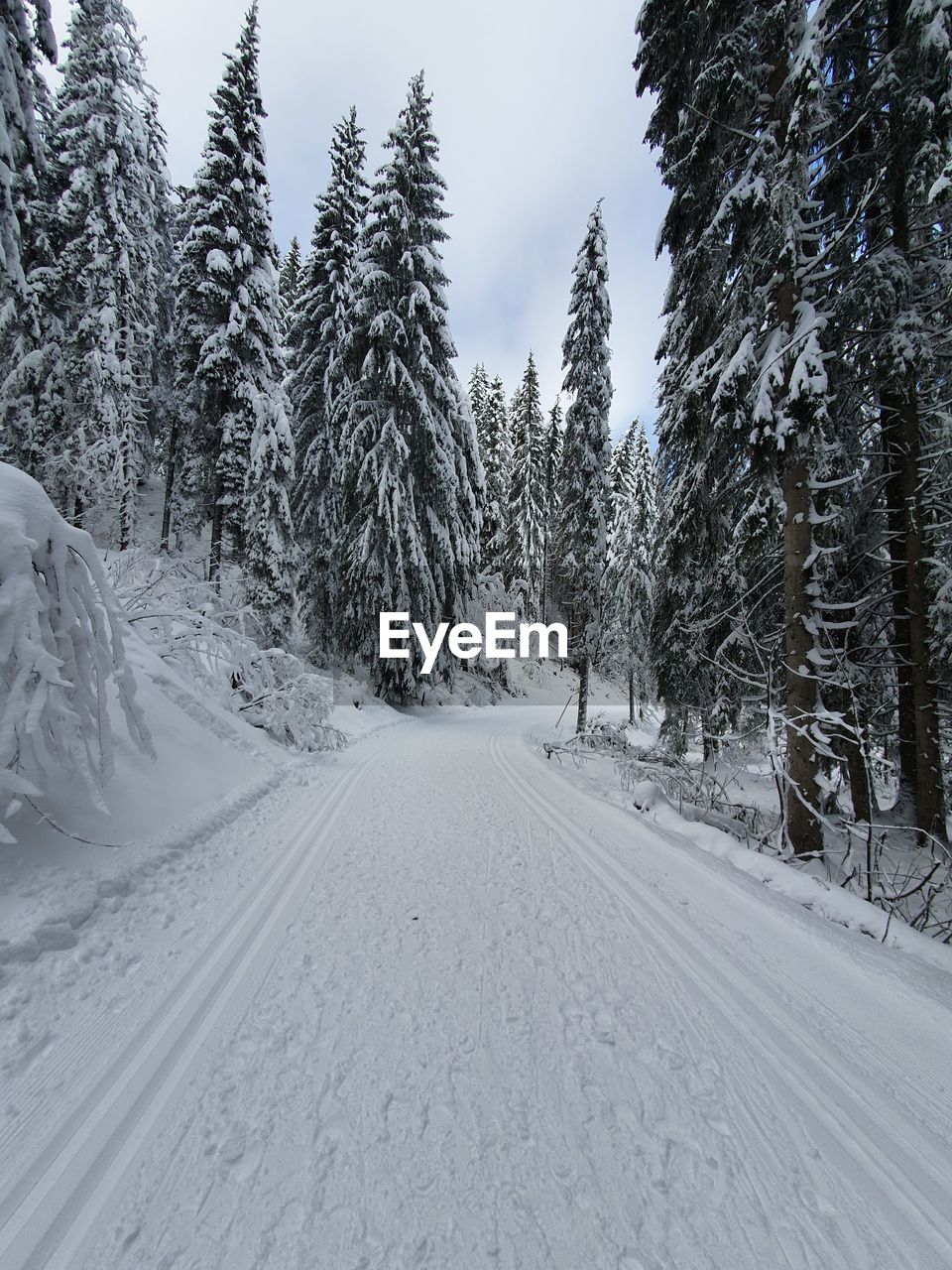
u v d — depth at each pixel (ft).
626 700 121.49
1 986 8.50
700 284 23.09
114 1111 6.57
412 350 54.80
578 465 50.93
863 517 23.95
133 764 16.66
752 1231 5.49
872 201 21.34
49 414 53.06
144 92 63.21
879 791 33.42
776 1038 8.46
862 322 20.63
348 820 18.78
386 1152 6.20
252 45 48.11
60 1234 5.14
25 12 20.61
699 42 21.65
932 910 17.15
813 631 19.06
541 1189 5.84
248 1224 5.33
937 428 22.15
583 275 49.88
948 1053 8.32
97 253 52.37
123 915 11.10
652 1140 6.52
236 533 52.75
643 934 11.53
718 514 25.80
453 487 57.06
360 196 60.44
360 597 53.88
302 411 61.93
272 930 11.05
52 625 12.39
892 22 19.17
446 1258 5.08
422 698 66.03
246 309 49.24
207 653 27.66
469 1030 8.34
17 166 21.09
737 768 25.35
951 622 21.01
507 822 19.30
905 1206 5.83
